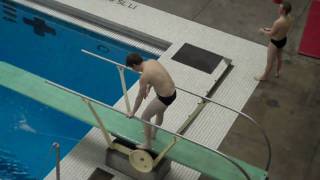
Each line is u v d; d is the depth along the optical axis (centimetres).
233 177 559
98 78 815
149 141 580
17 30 912
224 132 683
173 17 917
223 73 789
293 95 757
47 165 659
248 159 644
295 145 671
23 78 700
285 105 737
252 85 773
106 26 894
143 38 870
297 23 922
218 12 941
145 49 855
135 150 561
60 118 735
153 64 530
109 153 604
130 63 525
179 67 786
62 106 649
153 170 579
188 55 814
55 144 498
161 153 564
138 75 817
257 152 655
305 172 630
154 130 593
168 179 608
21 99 761
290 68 812
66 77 815
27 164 659
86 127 722
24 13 948
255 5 968
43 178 634
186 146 599
